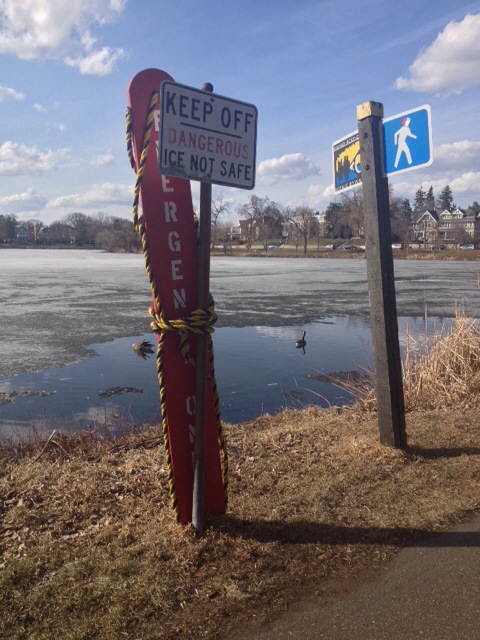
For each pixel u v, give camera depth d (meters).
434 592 2.84
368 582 2.93
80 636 2.50
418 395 7.00
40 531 3.42
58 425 7.55
